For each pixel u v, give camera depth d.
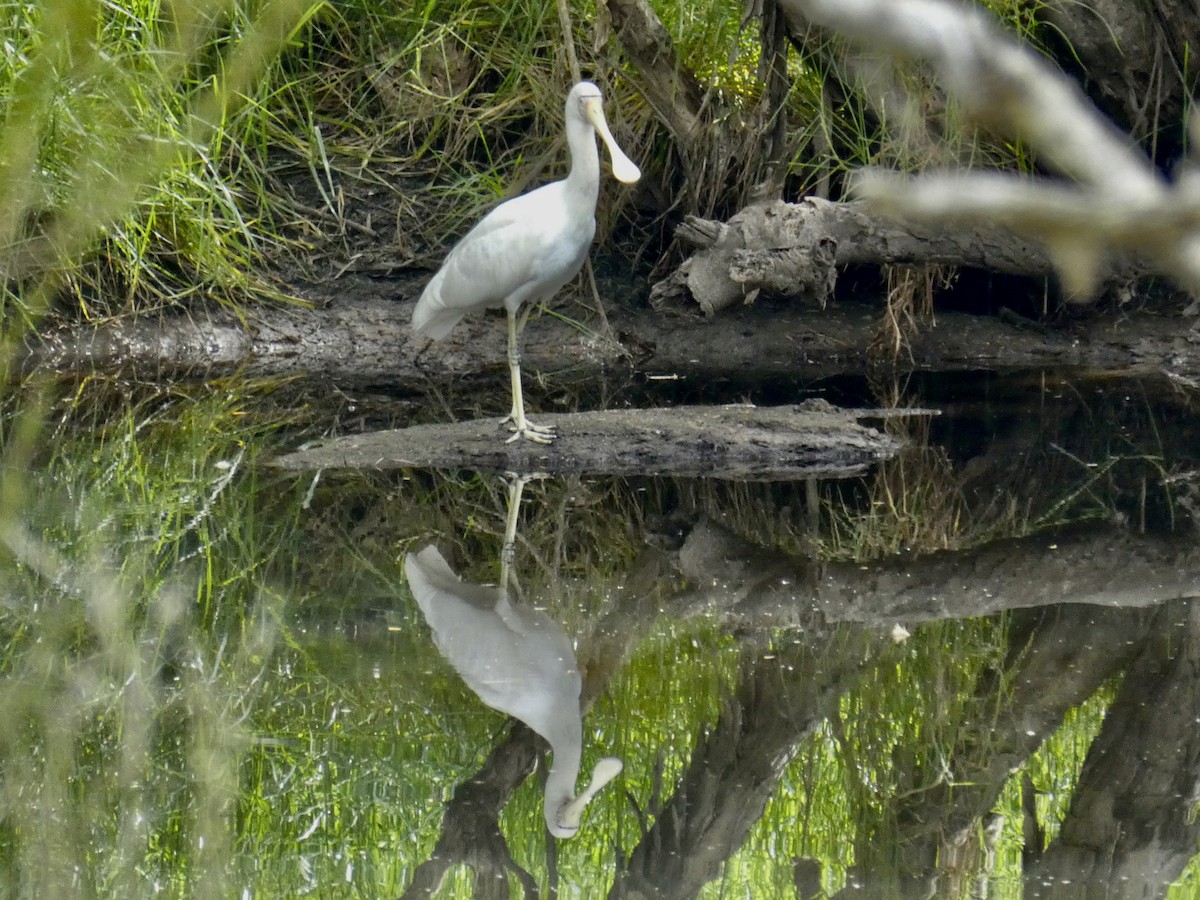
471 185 16.75
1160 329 15.56
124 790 6.51
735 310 16.12
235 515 10.42
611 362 15.84
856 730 7.09
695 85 15.09
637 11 14.23
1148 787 6.38
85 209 8.73
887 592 9.06
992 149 12.96
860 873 5.67
